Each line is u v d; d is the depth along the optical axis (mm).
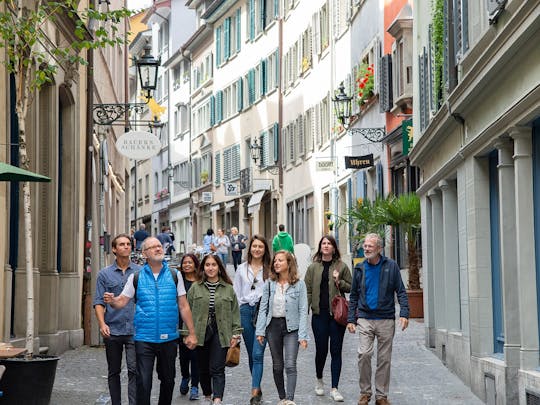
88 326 22328
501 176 12945
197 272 14008
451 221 18594
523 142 12062
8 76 15438
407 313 14164
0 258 15203
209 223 71000
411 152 21781
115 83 39594
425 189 20844
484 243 14828
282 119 53250
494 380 13570
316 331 14906
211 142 69000
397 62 30719
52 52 14070
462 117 15633
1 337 15281
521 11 10641
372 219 26219
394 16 31719
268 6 56688
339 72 41219
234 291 13867
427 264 20812
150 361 12062
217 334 13742
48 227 20266
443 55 17422
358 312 14320
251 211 58250
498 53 12055
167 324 12062
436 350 19672
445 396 14922
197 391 14930
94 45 13914
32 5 17453
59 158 22031
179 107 78250
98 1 28000
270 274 14102
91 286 23594
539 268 12117
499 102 13000
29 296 13172
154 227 86875
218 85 67375
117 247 12930
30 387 12453
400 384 16125
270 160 55875
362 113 36812
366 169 35938
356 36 37875
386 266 14219
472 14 14602
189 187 74688
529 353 12234
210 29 69250
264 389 15828
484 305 14773
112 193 39469
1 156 15039
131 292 12148
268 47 56219
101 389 15398
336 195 41812
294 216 50469
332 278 14812
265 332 14141
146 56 24250
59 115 22172
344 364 18594
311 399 14859
